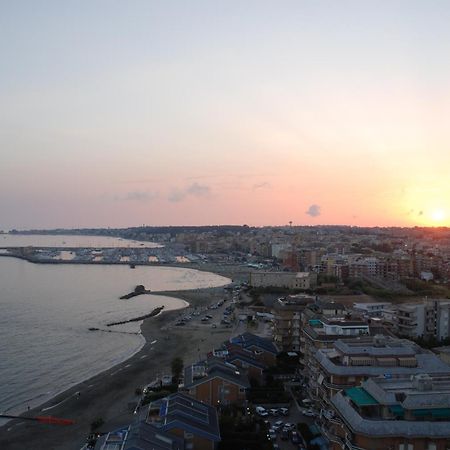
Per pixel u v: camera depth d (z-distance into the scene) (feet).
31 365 529.86
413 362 272.51
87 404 412.77
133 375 490.90
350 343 293.02
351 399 209.26
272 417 344.90
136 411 375.66
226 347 475.72
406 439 187.52
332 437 243.81
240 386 354.74
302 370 422.00
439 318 542.57
